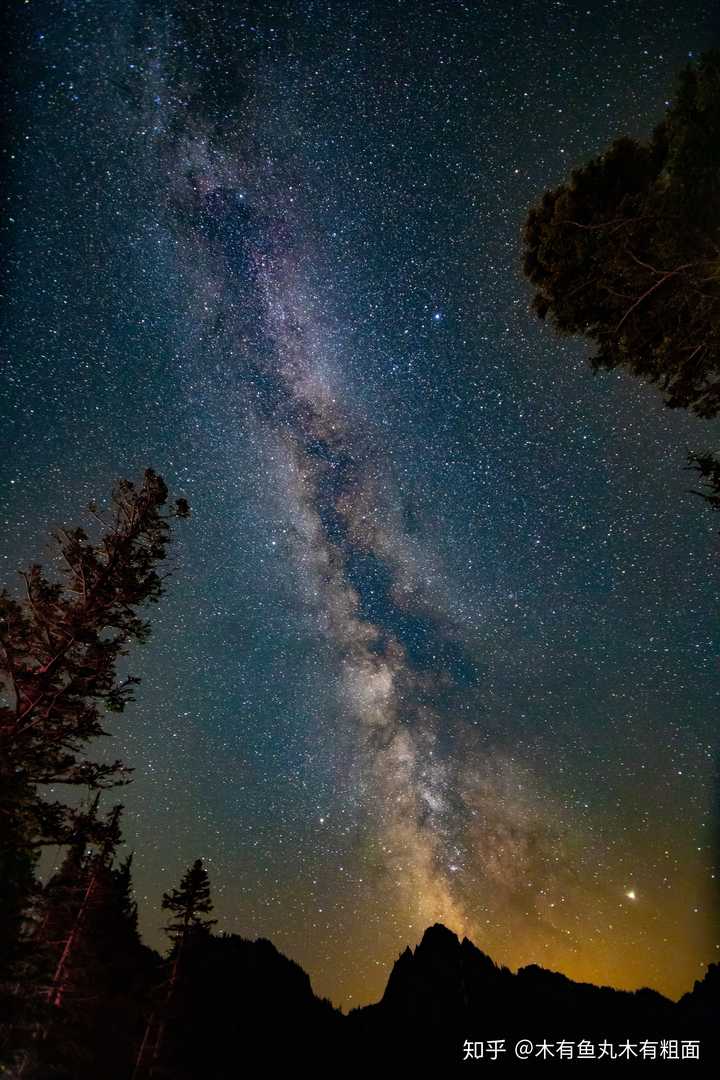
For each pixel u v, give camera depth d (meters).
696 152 7.22
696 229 7.50
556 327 9.84
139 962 27.38
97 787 11.67
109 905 26.62
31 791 10.66
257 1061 31.75
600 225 8.32
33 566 12.39
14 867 11.55
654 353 9.16
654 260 8.20
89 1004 17.28
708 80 7.02
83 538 12.81
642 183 8.29
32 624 12.03
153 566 12.98
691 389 9.07
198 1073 25.73
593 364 9.93
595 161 8.56
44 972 11.59
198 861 23.75
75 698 11.77
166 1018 20.86
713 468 8.58
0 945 10.91
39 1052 13.04
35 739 11.34
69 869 17.08
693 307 8.30
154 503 13.42
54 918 16.88
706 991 51.50
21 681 11.54
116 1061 21.28
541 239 9.27
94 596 12.32
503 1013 53.62
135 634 12.70
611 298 8.98
